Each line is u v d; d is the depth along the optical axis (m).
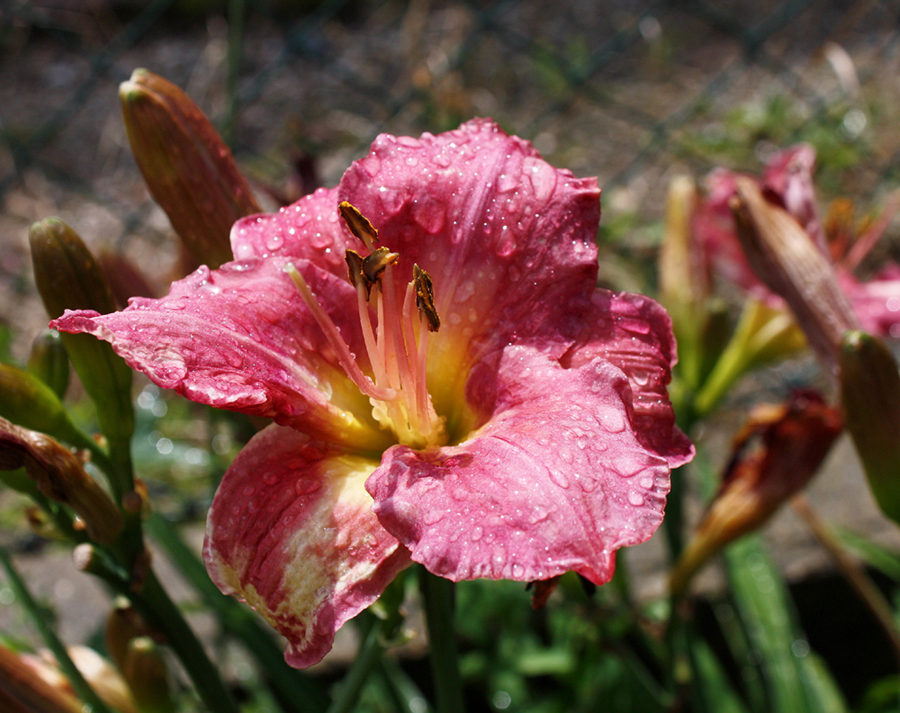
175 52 1.08
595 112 0.95
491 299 0.30
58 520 0.31
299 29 0.65
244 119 0.93
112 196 0.84
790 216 0.35
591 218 0.30
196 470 0.55
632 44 1.09
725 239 0.41
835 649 0.55
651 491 0.26
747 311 0.42
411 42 0.64
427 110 0.59
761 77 1.00
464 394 0.30
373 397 0.29
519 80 1.01
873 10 1.13
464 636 0.47
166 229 0.78
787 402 0.37
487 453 0.27
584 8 1.20
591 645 0.44
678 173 0.84
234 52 0.43
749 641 0.43
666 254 0.41
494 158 0.30
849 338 0.32
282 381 0.28
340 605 0.27
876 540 0.52
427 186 0.30
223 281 0.29
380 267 0.28
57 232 0.29
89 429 0.51
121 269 0.38
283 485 0.28
